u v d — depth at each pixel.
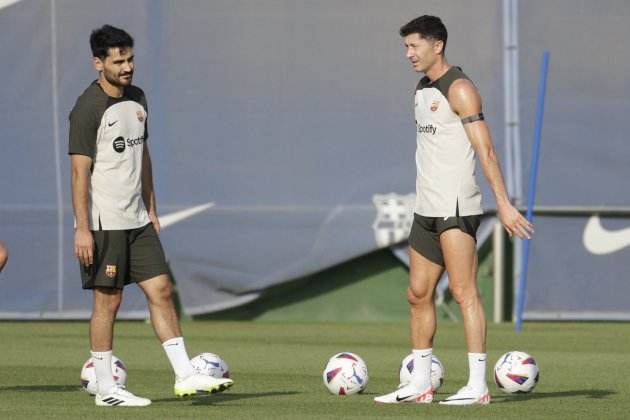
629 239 61.38
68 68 60.53
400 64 60.88
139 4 60.69
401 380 30.12
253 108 60.97
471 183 27.42
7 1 60.41
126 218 27.34
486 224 61.22
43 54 60.53
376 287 62.34
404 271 62.31
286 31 61.00
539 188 60.94
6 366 38.44
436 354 43.94
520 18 61.06
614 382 34.25
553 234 61.22
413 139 60.81
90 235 27.12
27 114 60.47
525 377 30.45
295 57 60.97
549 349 46.53
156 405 27.31
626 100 61.19
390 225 60.72
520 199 60.78
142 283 27.59
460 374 36.88
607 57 61.19
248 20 60.94
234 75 60.88
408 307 62.28
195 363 30.53
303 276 61.00
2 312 60.56
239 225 60.91
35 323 60.56
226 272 60.97
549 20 61.12
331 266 60.97
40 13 60.59
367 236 60.75
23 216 60.53
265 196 60.94
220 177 60.81
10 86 60.41
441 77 27.52
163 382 33.56
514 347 47.41
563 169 61.03
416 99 27.89
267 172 60.97
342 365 30.08
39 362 40.03
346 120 60.91
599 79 61.12
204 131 60.78
